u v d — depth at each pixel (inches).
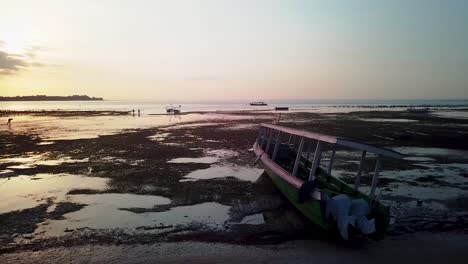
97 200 480.1
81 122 1936.5
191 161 755.4
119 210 438.9
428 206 452.1
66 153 864.9
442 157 803.4
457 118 2180.1
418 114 2709.2
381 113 2903.5
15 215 421.1
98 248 330.6
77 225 389.1
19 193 515.8
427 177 607.2
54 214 424.5
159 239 351.3
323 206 346.9
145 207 450.0
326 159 780.0
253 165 711.7
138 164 722.8
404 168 684.7
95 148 943.7
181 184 560.7
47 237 355.9
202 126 1619.1
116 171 657.6
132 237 355.9
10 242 343.9
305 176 487.5
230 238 353.7
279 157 607.8
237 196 495.2
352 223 324.2
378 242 344.2
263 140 670.5
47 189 536.7
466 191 519.2
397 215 419.2
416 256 314.8
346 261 304.7
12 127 1600.6
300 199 387.5
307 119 2087.8
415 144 1007.6
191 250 326.0
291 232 369.4
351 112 3115.2
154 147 959.0
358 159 784.9
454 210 436.8
